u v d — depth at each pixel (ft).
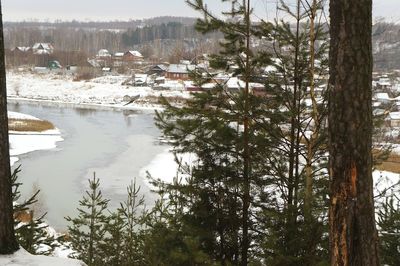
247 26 29.53
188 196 31.73
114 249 34.60
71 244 39.83
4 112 23.47
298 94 29.17
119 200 88.94
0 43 22.81
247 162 30.27
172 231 29.22
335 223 15.25
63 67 443.32
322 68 29.30
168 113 31.58
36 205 85.46
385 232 25.54
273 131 29.40
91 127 192.65
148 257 28.35
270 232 22.97
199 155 31.71
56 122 202.28
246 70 30.01
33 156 133.28
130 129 189.67
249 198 30.27
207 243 30.19
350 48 14.69
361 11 14.61
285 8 27.96
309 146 27.12
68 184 102.58
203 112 30.12
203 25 29.99
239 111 29.84
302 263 21.22
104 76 386.11
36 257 23.77
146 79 332.80
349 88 14.79
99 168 119.24
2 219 23.62
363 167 14.97
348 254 14.98
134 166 122.01
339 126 15.03
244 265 30.27
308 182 25.53
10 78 363.76
